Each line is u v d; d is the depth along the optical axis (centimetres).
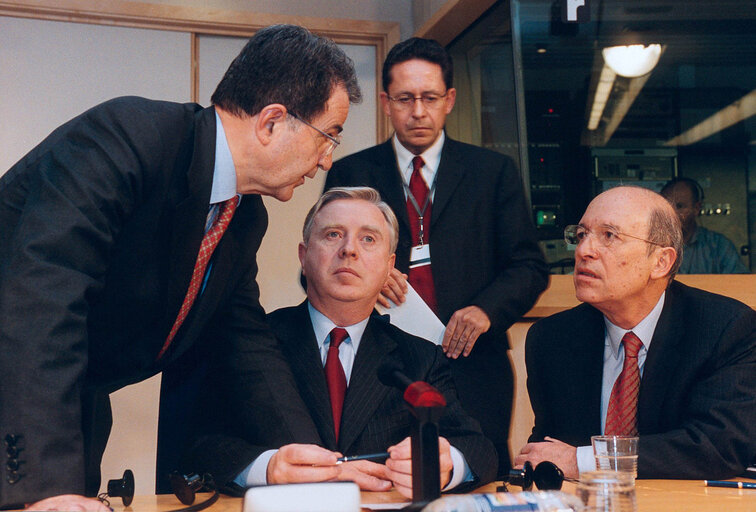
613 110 313
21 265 121
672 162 311
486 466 152
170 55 382
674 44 316
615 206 195
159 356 160
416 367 173
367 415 166
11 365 115
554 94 311
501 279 233
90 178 129
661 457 162
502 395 230
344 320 179
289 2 395
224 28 388
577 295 198
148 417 358
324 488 89
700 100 311
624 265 191
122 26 377
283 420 161
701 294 198
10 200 139
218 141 148
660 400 186
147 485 355
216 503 136
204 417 170
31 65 366
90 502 109
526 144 308
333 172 252
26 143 363
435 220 236
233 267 163
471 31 339
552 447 164
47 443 113
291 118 148
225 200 152
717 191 308
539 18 312
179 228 143
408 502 132
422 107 242
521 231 240
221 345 172
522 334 290
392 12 407
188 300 156
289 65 147
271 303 377
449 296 232
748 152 310
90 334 148
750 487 148
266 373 167
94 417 148
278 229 381
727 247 307
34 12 365
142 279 144
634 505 104
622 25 313
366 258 177
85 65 372
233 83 149
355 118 399
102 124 136
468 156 246
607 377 202
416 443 100
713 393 177
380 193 242
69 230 124
